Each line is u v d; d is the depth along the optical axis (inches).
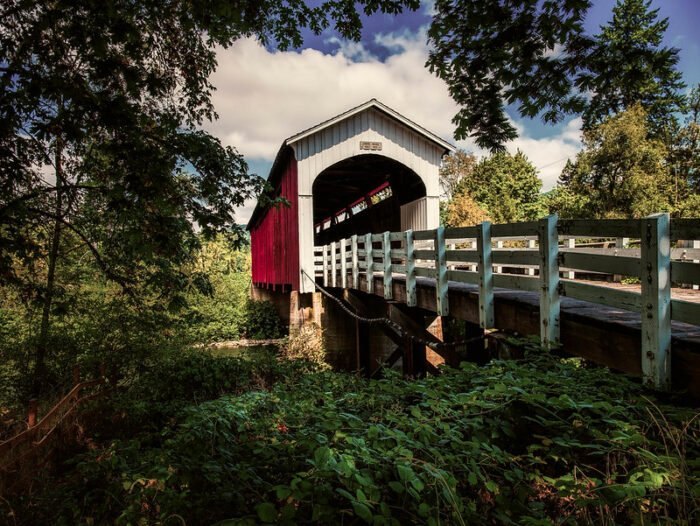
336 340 498.0
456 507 64.1
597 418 93.9
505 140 166.4
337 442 88.2
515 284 163.2
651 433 87.4
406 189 576.4
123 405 225.9
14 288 203.0
